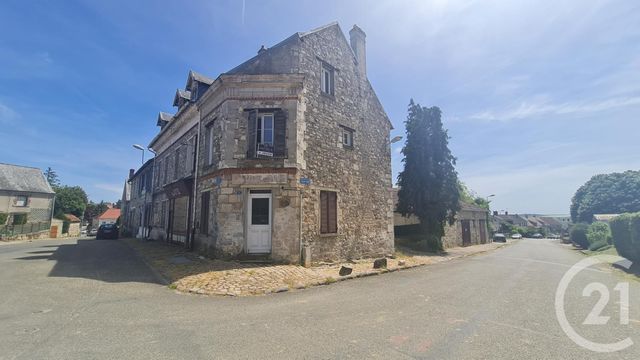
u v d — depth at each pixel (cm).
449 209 2170
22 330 454
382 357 369
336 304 616
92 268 994
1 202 3503
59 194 5506
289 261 1041
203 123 1350
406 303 624
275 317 528
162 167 2086
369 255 1403
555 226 9281
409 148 2186
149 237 2186
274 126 1114
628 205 4434
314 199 1153
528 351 388
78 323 487
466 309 580
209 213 1163
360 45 1572
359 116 1466
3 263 1089
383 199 1555
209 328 471
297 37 1208
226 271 873
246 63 1201
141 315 534
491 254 1997
